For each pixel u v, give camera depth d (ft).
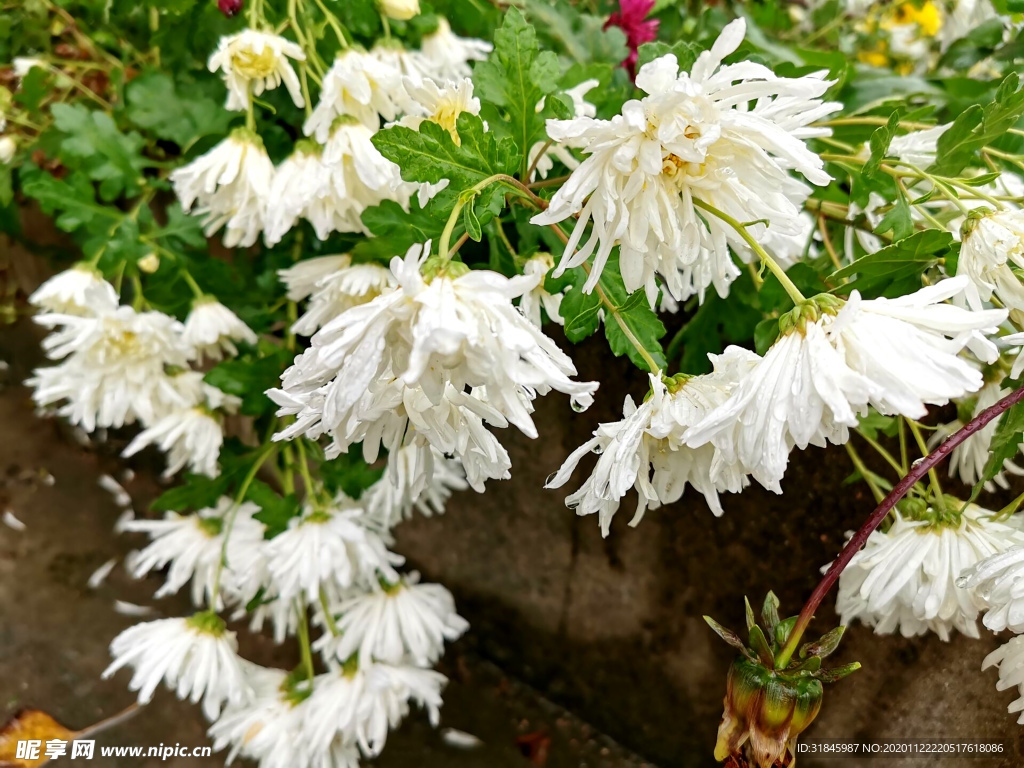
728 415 0.90
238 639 2.47
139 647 1.51
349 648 1.62
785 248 1.34
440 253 0.89
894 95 1.57
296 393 0.93
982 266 1.09
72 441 2.76
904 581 1.13
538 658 2.42
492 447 0.97
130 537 2.63
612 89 1.45
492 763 2.31
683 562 2.04
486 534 2.36
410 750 2.31
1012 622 1.00
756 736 0.94
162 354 1.57
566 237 1.15
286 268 1.66
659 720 2.23
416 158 1.03
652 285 0.99
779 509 1.84
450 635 1.70
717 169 0.94
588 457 2.06
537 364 0.86
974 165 1.34
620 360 1.90
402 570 2.55
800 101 0.94
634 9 1.72
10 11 1.94
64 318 1.46
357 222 1.40
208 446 1.64
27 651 2.34
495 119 1.16
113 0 1.72
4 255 2.55
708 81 0.89
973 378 0.84
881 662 1.76
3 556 2.49
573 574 2.25
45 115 1.91
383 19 1.45
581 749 2.36
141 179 1.66
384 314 0.86
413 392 0.94
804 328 0.90
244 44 1.29
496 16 1.61
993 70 1.84
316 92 1.54
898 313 0.89
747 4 2.07
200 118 1.61
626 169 0.88
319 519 1.49
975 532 1.13
